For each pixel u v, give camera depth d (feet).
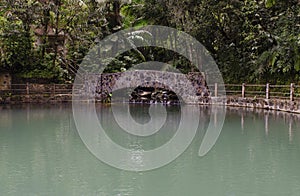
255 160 16.17
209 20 41.63
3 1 41.78
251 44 41.32
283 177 13.65
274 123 27.35
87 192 12.10
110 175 14.06
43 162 15.89
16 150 18.21
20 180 13.35
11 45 42.73
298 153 17.38
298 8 34.45
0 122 28.17
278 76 38.32
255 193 11.95
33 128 25.29
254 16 40.09
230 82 43.55
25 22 43.55
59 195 11.82
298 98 34.09
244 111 35.73
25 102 43.55
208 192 12.09
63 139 21.34
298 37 32.76
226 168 14.96
